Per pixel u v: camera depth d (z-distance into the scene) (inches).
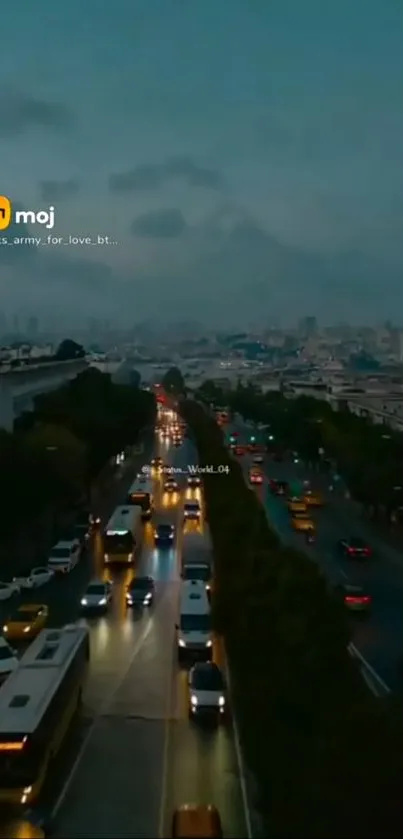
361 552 2878.9
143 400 6870.1
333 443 4397.1
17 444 2851.9
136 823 1187.9
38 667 1451.8
